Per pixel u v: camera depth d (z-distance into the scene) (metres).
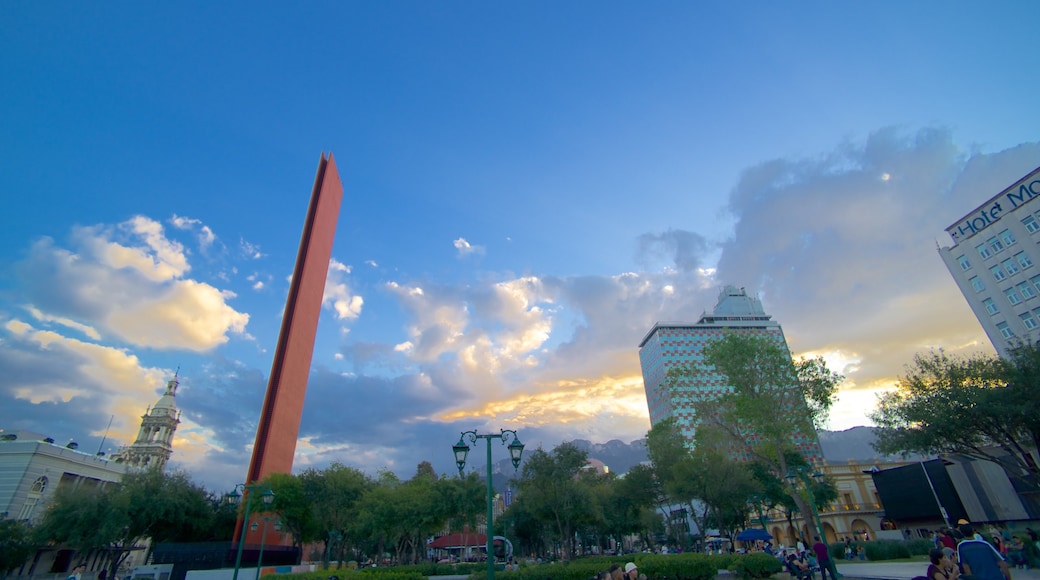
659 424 61.75
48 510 47.50
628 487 59.41
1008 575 9.53
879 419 35.72
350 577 26.36
